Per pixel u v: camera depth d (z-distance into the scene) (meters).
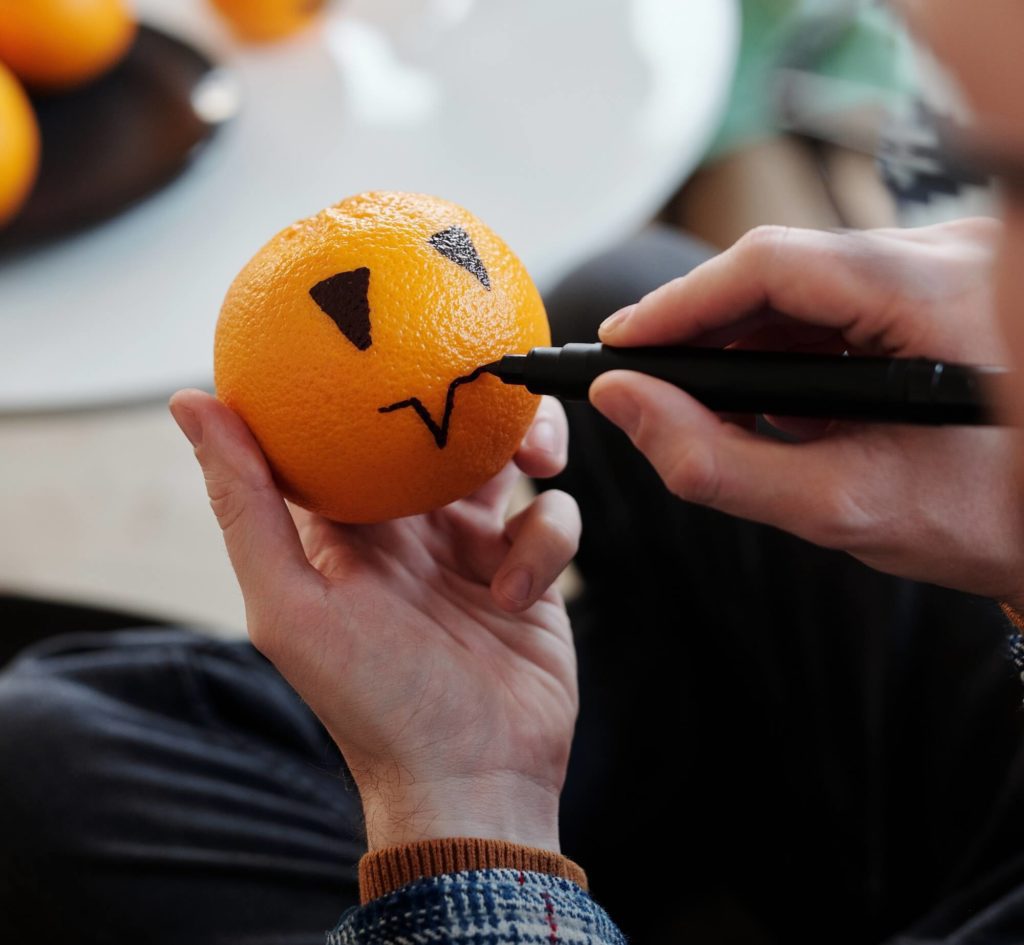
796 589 0.49
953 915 0.43
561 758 0.42
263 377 0.37
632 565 0.53
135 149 0.61
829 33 0.81
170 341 0.54
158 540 0.98
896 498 0.36
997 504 0.36
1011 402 0.27
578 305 0.55
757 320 0.39
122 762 0.49
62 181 0.60
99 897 0.47
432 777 0.40
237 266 0.56
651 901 0.51
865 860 0.47
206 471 0.39
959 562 0.37
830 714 0.48
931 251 0.37
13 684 0.52
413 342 0.36
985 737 0.45
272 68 0.66
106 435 1.05
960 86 0.23
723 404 0.36
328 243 0.37
